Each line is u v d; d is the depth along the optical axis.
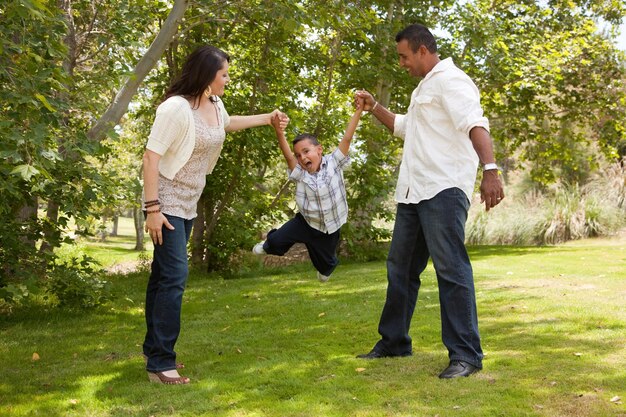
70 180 5.91
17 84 4.53
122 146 16.19
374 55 13.05
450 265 3.64
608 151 17.27
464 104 3.54
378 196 12.73
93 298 6.57
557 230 15.96
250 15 8.11
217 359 4.21
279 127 4.22
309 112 12.16
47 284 6.44
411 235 3.91
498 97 16.50
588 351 4.04
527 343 4.31
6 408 3.22
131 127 16.39
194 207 3.74
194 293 8.11
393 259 4.00
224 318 6.00
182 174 3.63
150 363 3.66
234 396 3.33
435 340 4.52
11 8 3.89
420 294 6.93
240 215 11.23
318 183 4.11
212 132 3.68
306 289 8.03
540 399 3.10
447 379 3.47
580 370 3.58
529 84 14.80
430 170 3.71
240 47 11.58
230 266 11.48
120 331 5.52
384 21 12.84
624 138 17.09
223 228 11.25
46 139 5.00
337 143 12.45
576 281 7.43
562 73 16.14
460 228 3.67
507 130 17.77
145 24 7.93
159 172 3.60
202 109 3.71
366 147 12.71
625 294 6.32
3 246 5.89
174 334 3.66
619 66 16.34
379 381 3.49
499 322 5.07
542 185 18.62
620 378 3.41
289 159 4.25
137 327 5.71
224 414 3.05
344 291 7.63
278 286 8.55
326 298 7.09
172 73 10.88
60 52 4.86
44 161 4.40
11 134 4.25
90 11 8.09
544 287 7.00
